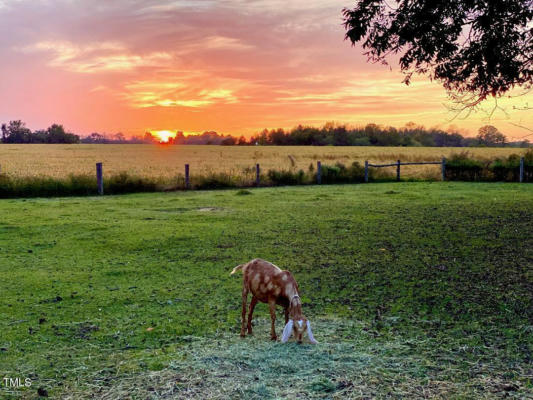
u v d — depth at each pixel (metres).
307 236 13.36
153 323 7.03
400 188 26.22
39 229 14.10
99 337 6.49
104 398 4.86
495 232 13.56
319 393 4.92
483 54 10.87
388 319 7.22
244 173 30.27
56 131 160.88
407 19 11.16
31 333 6.59
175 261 10.68
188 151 84.19
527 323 7.00
